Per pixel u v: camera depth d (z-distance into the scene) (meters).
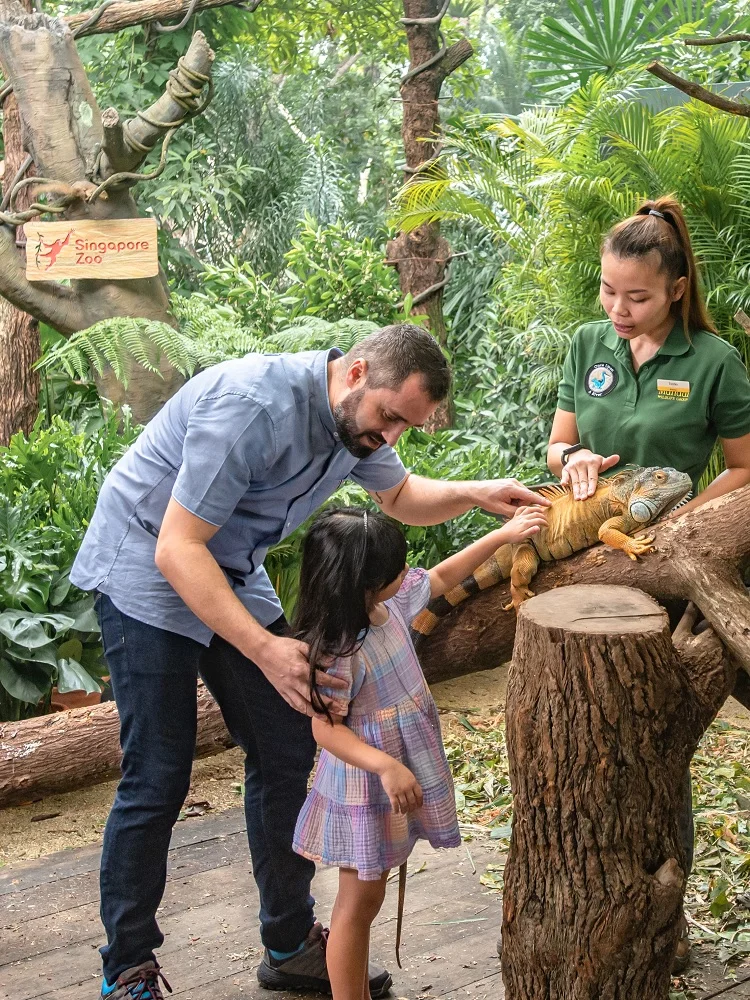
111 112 4.74
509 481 2.76
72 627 4.02
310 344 5.42
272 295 6.33
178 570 2.18
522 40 9.86
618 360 2.69
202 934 2.86
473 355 7.21
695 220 5.09
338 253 6.59
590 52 6.82
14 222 5.06
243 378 2.24
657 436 2.63
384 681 2.25
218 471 2.19
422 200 5.97
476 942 2.77
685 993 2.48
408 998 2.54
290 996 2.58
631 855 2.04
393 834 2.24
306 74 9.93
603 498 2.66
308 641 2.18
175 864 3.25
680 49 6.76
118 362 4.84
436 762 2.29
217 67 9.00
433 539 5.02
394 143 9.55
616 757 2.01
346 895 2.28
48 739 3.52
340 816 2.24
